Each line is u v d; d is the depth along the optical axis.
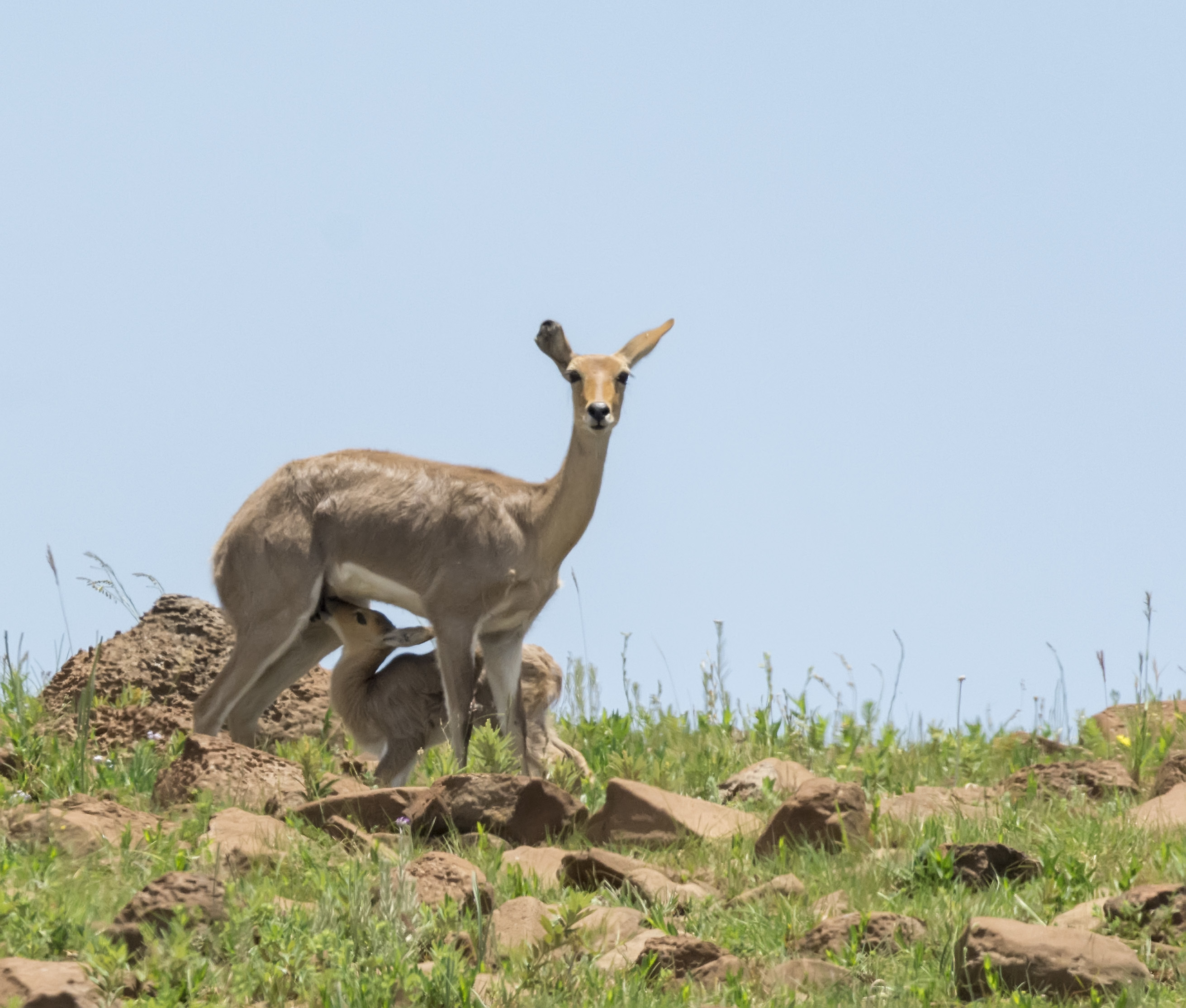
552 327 40.28
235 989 19.36
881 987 20.62
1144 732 36.06
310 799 30.80
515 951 21.36
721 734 40.91
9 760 33.25
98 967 19.02
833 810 27.97
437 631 38.88
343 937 21.14
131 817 27.05
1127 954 20.52
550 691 41.78
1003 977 20.36
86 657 43.81
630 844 29.05
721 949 21.62
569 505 39.38
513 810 29.77
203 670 43.69
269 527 40.12
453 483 39.72
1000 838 28.05
